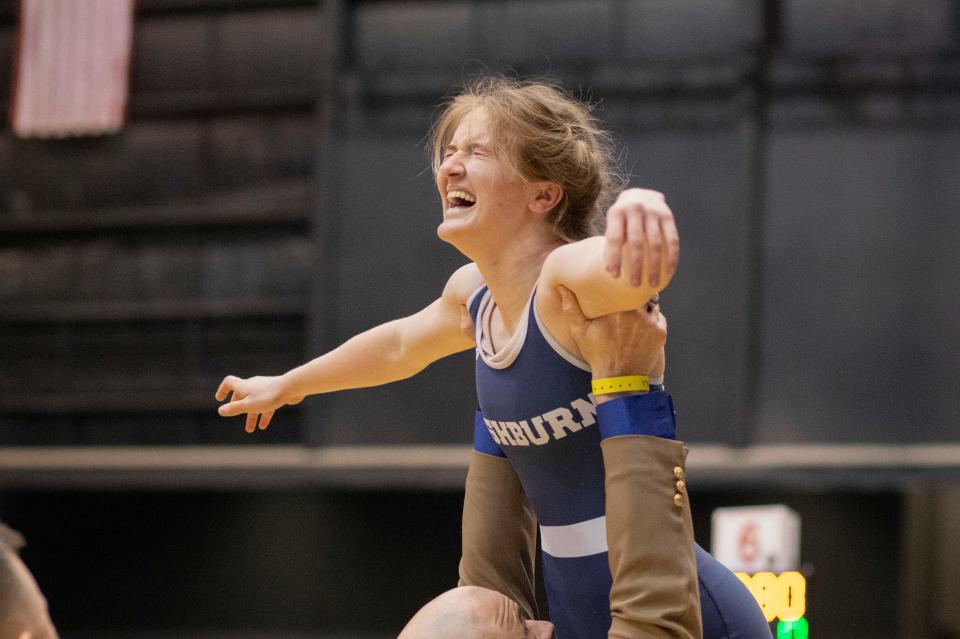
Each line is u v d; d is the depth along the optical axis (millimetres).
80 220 21766
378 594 24312
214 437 21188
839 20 19219
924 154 18641
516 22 20438
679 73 19391
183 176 21562
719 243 18953
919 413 18281
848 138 18859
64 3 21906
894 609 22656
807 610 22891
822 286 18703
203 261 21484
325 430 20188
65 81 21844
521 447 3732
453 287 4059
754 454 18547
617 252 2914
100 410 21594
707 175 19078
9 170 22047
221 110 21500
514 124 3611
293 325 21094
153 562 24891
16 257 22062
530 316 3547
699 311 18922
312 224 21000
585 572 3770
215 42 21656
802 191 18891
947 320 18375
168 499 24906
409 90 20547
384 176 20453
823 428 18484
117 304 21656
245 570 24672
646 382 3414
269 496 24781
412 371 4336
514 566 4176
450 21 20719
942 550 22469
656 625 3227
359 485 20203
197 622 24625
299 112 21219
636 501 3281
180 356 21422
